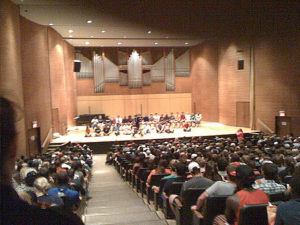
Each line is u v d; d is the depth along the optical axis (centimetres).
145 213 586
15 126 73
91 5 1398
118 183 1062
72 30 1956
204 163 607
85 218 564
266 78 1983
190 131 2119
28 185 482
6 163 71
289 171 634
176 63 2792
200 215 359
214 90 2509
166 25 1855
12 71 1306
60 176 487
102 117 2489
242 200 287
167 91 2795
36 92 1625
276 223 241
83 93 2702
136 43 2505
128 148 1445
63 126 2088
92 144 1881
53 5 1380
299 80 1742
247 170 296
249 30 2036
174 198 458
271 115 1962
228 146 1151
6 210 72
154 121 2312
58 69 2028
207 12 1578
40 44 1716
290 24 1752
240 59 2148
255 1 1446
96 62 2684
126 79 2750
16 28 1373
